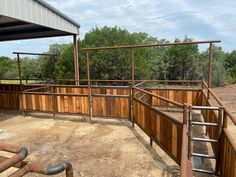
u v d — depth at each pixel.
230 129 4.55
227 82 19.31
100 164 3.28
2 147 1.32
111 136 4.46
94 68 16.33
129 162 3.31
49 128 5.09
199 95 6.28
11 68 20.22
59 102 5.78
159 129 3.44
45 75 18.48
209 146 3.74
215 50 20.66
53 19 6.55
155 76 22.27
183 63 21.73
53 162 3.37
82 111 5.55
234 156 2.07
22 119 5.92
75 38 8.02
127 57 16.50
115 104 5.21
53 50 24.81
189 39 22.25
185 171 1.05
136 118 4.75
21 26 7.32
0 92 6.54
